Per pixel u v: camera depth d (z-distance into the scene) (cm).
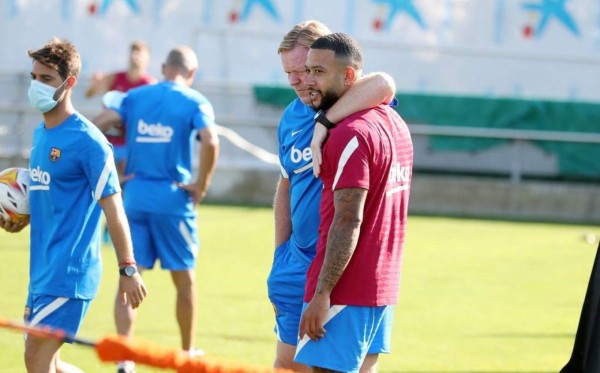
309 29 1499
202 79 5800
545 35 6072
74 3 5769
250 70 5838
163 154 2205
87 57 5784
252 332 2434
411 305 2850
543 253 3912
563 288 3180
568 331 2575
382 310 1364
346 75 1358
